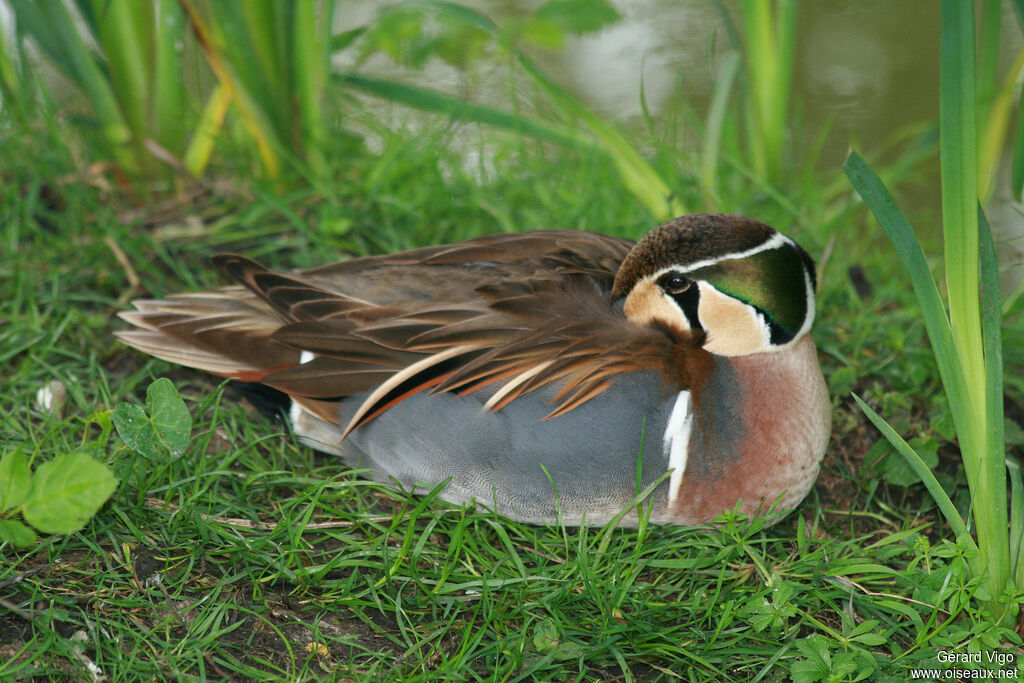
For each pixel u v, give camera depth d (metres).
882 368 8.44
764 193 10.37
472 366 6.54
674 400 6.56
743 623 6.42
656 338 6.76
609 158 10.30
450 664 5.77
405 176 10.24
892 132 11.39
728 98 11.12
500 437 6.61
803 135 11.42
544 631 6.02
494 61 12.12
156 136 9.72
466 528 6.70
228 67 9.44
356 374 6.86
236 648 5.87
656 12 13.23
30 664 5.50
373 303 7.20
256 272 7.41
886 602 6.35
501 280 7.07
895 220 6.01
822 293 9.17
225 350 7.51
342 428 7.10
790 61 10.33
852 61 12.36
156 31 9.59
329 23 9.82
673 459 6.58
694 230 6.67
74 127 10.42
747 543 6.79
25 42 11.28
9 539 5.49
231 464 7.45
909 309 9.21
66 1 11.79
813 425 6.88
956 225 5.81
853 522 7.50
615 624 6.16
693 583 6.71
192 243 9.33
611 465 6.54
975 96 5.71
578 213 9.89
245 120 9.76
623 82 12.05
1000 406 5.95
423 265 7.48
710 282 6.63
